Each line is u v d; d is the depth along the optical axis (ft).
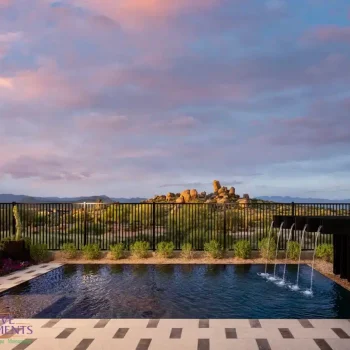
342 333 18.34
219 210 49.96
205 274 33.65
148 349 16.35
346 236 31.22
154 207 44.75
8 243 38.70
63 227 48.65
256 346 16.67
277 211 46.83
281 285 29.27
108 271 35.32
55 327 19.33
